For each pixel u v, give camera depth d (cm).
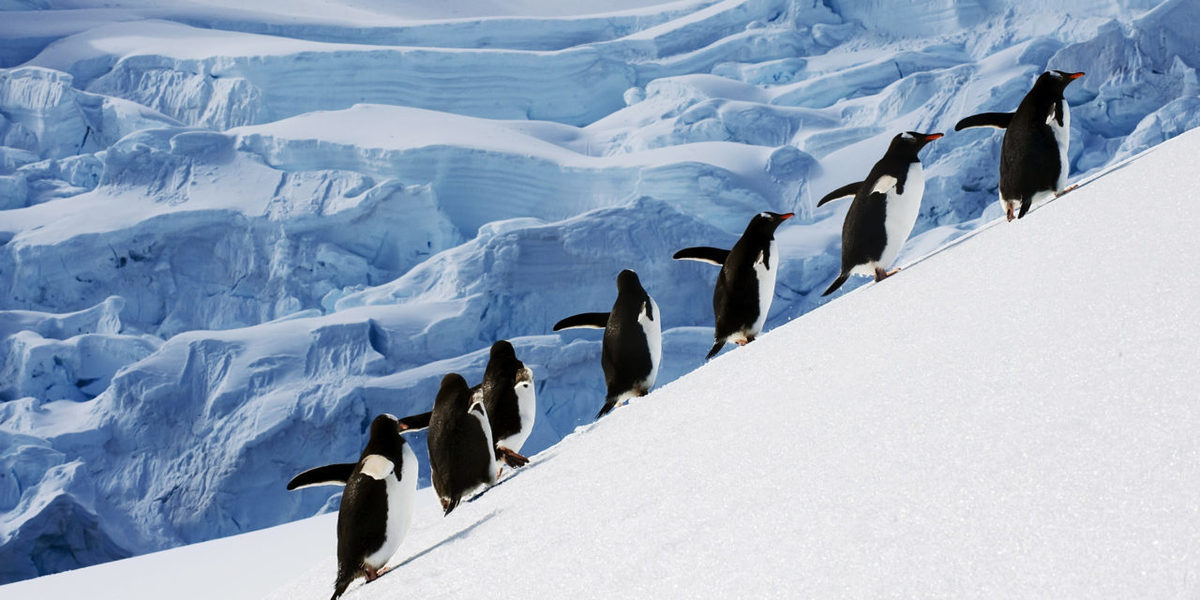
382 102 8712
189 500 4906
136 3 11688
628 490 557
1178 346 392
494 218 7275
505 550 568
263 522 4888
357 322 5469
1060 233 683
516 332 5769
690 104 8169
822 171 7031
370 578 709
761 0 9775
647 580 411
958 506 344
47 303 6500
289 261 6662
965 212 6456
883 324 652
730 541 407
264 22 10631
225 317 6619
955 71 7494
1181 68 6775
